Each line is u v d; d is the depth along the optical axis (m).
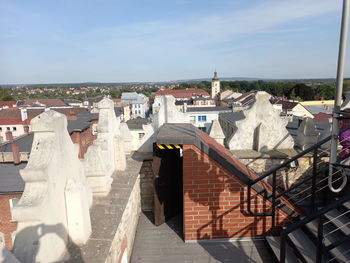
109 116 4.45
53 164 2.38
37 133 2.43
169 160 4.79
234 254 3.98
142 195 5.38
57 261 2.41
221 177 4.09
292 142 6.79
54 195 2.39
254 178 4.51
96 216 3.23
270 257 3.90
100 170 3.66
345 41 2.80
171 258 3.94
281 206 4.18
